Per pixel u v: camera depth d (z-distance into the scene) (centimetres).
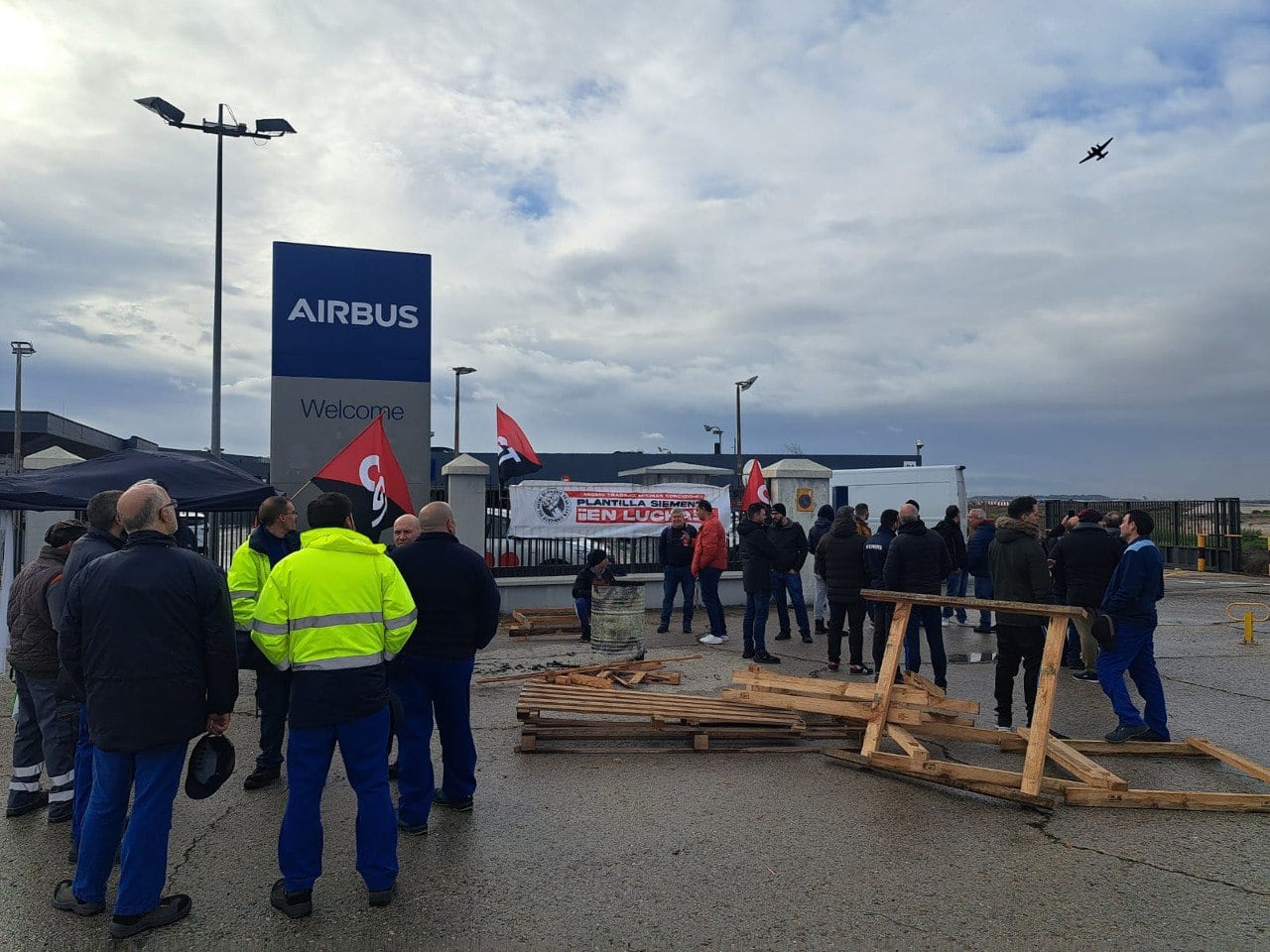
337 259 1132
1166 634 1188
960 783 520
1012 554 651
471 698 777
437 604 463
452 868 414
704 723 626
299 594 376
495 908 372
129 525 363
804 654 1014
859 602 896
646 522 1377
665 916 365
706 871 411
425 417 1159
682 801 509
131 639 348
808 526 1442
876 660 843
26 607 467
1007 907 374
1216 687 838
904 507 780
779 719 624
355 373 1134
